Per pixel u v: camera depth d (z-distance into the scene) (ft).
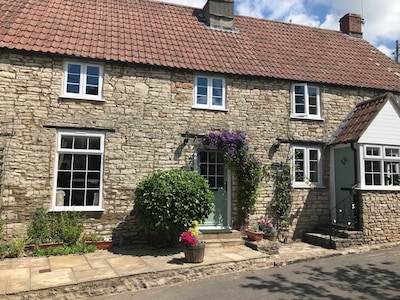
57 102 30.32
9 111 29.04
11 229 28.19
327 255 30.09
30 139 29.35
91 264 24.57
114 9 39.96
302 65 40.37
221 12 43.21
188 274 23.91
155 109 33.14
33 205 28.99
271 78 36.86
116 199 31.19
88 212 30.32
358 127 35.94
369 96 40.93
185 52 36.11
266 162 36.17
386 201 35.01
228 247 31.17
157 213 27.17
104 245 29.50
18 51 29.30
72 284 20.36
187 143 33.78
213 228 34.24
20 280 20.88
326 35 49.49
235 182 35.09
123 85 32.45
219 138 33.83
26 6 34.78
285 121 37.32
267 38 44.09
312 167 38.45
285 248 32.86
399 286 22.06
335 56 44.68
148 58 33.37
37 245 27.55
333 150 38.22
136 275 22.30
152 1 43.91
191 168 33.50
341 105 39.65
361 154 34.63
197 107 34.42
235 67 36.24
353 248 32.40
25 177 28.94
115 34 35.32
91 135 31.04
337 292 20.98
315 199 37.60
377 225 34.30
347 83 39.45
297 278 23.94
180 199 27.40
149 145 32.60
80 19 35.81
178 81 34.27
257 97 36.65
